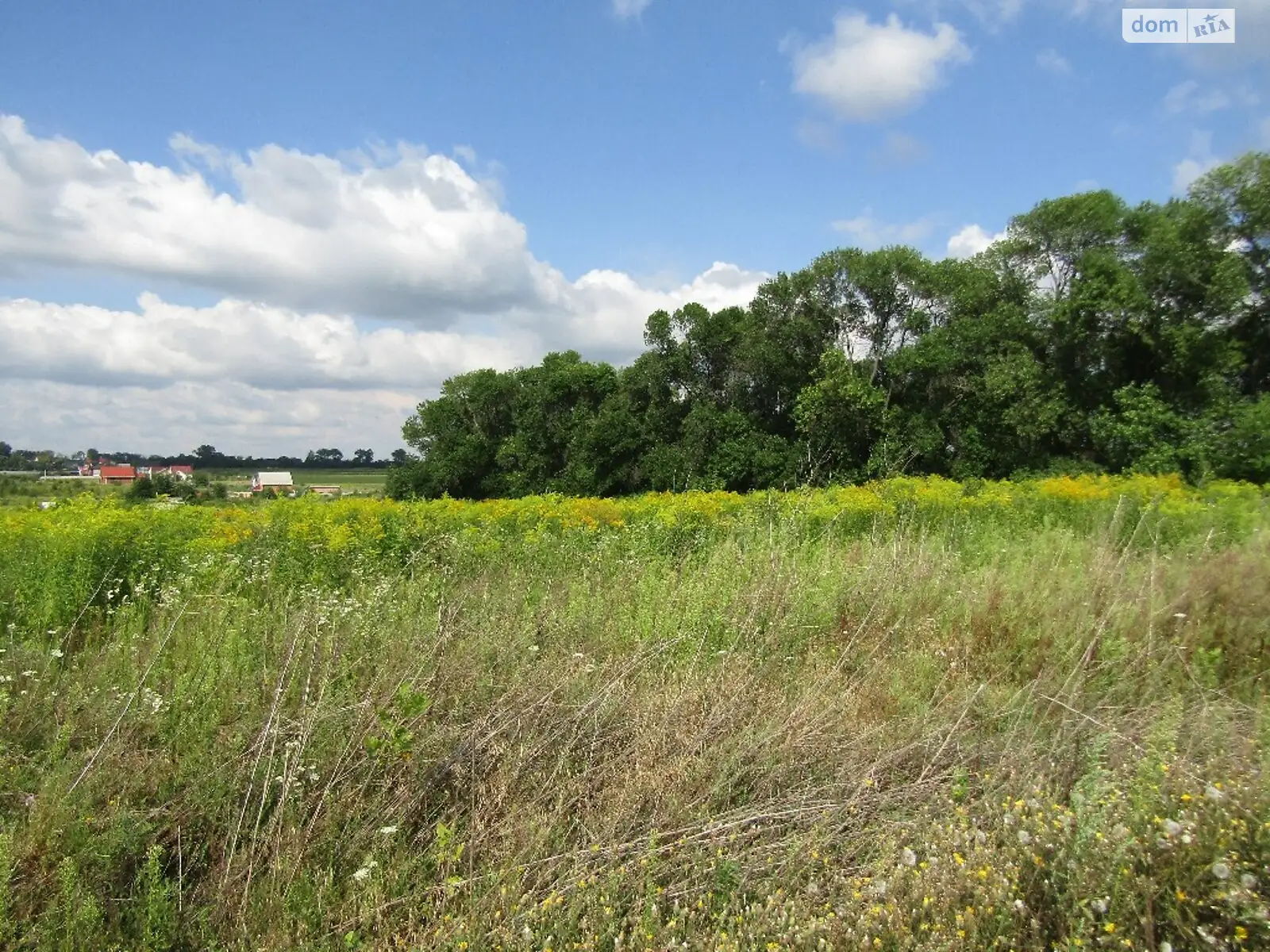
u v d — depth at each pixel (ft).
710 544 29.55
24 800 11.05
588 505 45.42
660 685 15.20
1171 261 91.25
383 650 15.87
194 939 9.34
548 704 13.66
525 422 123.54
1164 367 93.09
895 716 14.73
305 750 12.05
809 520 31.76
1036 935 8.15
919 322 102.68
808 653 17.75
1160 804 9.34
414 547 27.04
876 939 8.11
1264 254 96.02
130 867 10.37
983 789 11.56
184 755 12.45
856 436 96.94
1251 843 8.41
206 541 25.41
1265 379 100.17
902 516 34.68
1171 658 16.76
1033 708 14.23
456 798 11.82
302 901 9.66
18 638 18.53
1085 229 97.25
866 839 10.57
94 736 12.78
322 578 23.86
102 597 22.02
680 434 111.24
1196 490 49.88
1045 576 23.44
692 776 12.03
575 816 11.34
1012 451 96.43
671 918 9.11
